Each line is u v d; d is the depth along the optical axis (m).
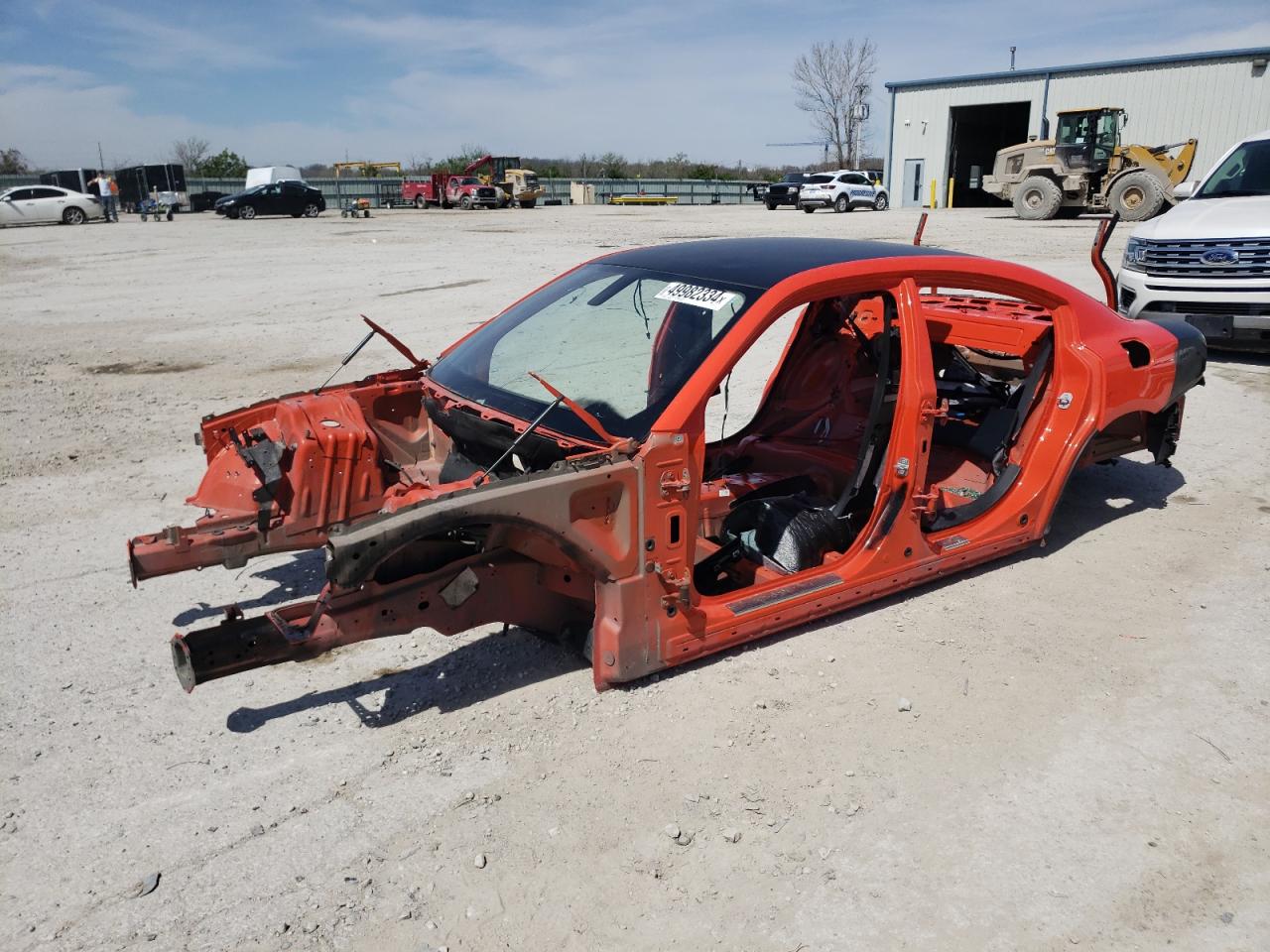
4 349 10.62
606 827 2.76
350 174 59.44
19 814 2.81
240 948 2.34
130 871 2.59
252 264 19.17
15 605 4.17
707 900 2.51
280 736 3.20
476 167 47.62
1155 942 2.37
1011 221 28.41
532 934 2.40
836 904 2.49
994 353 5.19
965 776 2.99
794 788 2.93
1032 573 4.43
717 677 3.51
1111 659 3.67
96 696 3.45
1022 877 2.58
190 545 3.54
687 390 3.24
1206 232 8.38
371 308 12.91
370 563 2.71
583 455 3.12
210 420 4.07
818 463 4.50
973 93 41.59
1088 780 2.97
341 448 3.77
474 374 3.87
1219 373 8.45
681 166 73.50
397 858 2.64
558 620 3.49
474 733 3.20
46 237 28.70
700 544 4.08
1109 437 4.82
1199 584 4.30
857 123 70.25
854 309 4.84
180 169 48.34
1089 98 38.25
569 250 20.34
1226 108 35.22
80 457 6.40
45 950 2.33
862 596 3.87
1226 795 2.90
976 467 4.99
